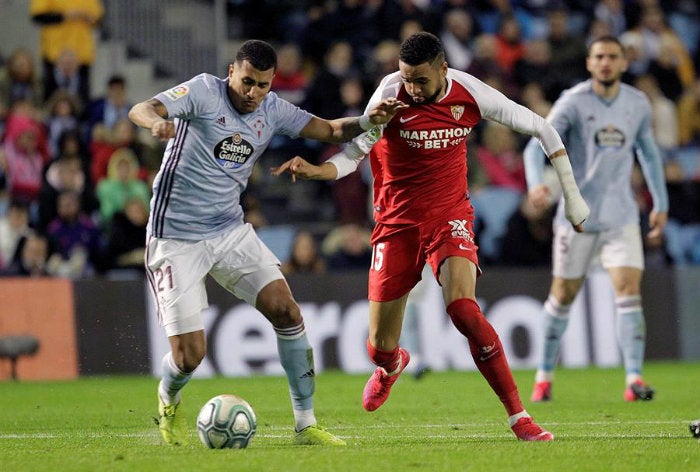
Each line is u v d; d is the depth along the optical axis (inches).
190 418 1245.1
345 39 2578.7
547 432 924.0
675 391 1566.2
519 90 2610.7
